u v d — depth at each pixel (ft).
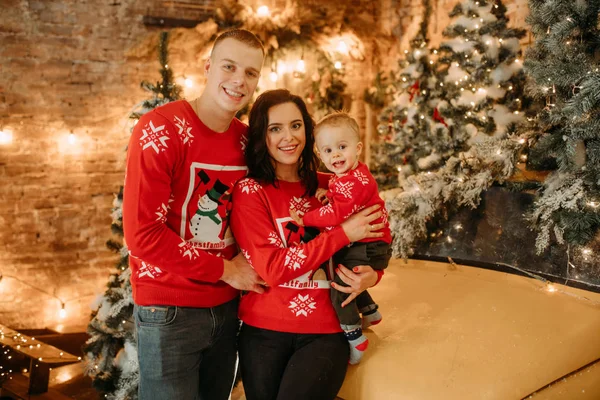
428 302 8.97
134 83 19.34
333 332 7.54
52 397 13.60
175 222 7.45
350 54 21.38
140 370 7.61
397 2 21.97
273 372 7.51
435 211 11.71
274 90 7.95
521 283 9.71
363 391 7.24
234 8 19.26
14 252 18.58
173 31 19.33
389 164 18.67
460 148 15.96
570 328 8.00
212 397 8.30
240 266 7.66
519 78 15.03
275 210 7.77
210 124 7.59
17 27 17.92
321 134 7.93
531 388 7.03
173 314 7.32
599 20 10.42
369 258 7.87
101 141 19.22
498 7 15.66
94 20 18.70
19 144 18.31
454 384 6.78
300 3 20.22
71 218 19.12
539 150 10.82
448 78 16.37
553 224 9.73
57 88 18.54
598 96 9.52
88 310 19.54
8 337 14.96
